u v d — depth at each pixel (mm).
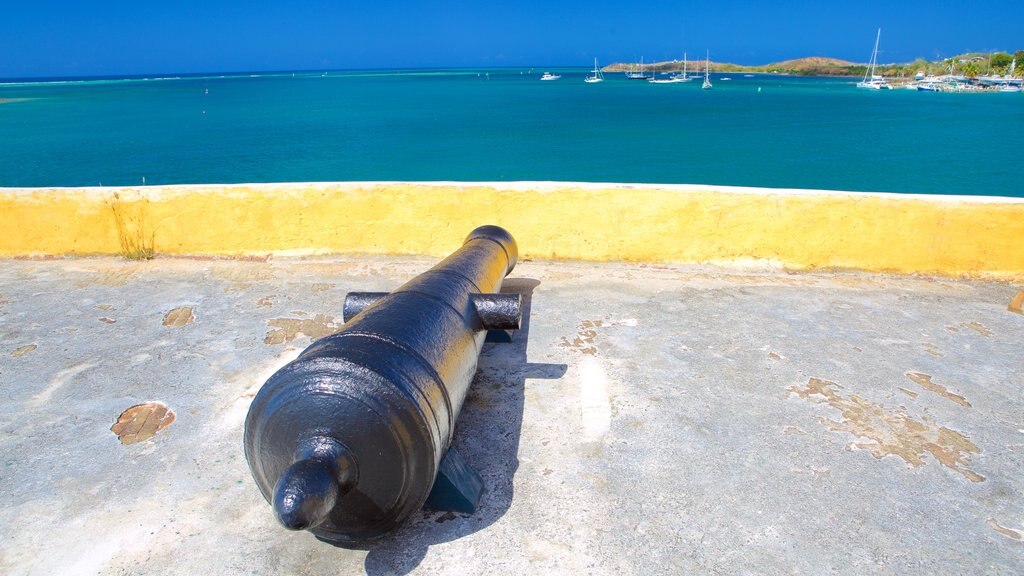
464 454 3141
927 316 4797
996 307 4973
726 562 2492
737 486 2912
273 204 6012
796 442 3234
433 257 6094
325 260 6055
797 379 3852
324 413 2268
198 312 4879
